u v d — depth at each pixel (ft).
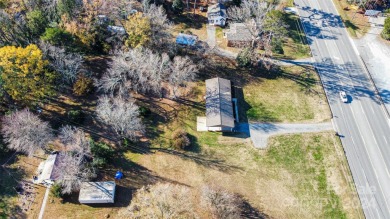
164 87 274.57
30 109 246.06
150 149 238.27
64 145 234.79
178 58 260.62
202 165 231.30
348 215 210.18
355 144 244.22
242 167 231.09
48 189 216.13
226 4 347.77
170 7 343.05
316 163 233.76
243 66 292.81
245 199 215.72
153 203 198.39
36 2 270.05
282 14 323.98
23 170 223.51
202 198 203.92
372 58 304.30
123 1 295.28
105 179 221.87
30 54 220.02
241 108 264.52
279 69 293.84
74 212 207.31
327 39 319.88
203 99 269.23
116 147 237.66
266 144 243.19
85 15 272.72
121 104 229.66
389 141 246.68
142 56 254.27
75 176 210.59
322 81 285.23
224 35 322.34
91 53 287.28
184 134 242.58
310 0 359.66
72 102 259.19
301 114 261.65
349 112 262.88
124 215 200.13
